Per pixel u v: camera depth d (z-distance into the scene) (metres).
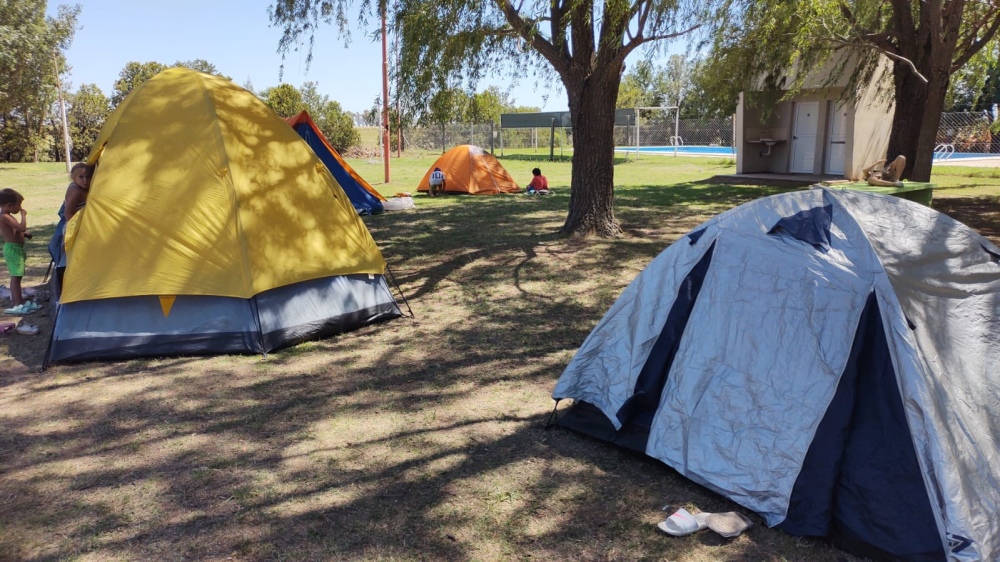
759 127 21.06
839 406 3.14
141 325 5.50
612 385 4.00
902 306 3.17
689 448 3.54
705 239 3.90
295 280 5.87
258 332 5.58
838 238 3.56
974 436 3.00
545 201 15.44
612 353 4.10
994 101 25.88
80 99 36.12
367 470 3.78
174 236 5.54
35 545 3.10
